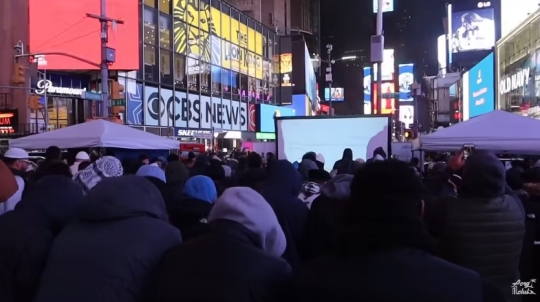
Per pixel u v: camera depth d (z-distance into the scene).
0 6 30.69
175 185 6.06
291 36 63.41
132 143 10.53
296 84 65.56
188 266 2.30
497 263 3.64
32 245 2.88
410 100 102.94
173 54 36.69
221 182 7.29
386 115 14.04
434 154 17.31
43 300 2.42
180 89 37.53
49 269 2.54
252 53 52.34
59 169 4.37
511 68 44.97
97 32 30.50
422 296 1.74
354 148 14.27
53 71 30.75
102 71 19.59
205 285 2.19
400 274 1.79
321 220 4.39
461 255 3.66
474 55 78.62
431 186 6.04
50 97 30.05
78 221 2.75
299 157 14.59
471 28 79.00
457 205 3.71
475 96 60.31
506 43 46.91
